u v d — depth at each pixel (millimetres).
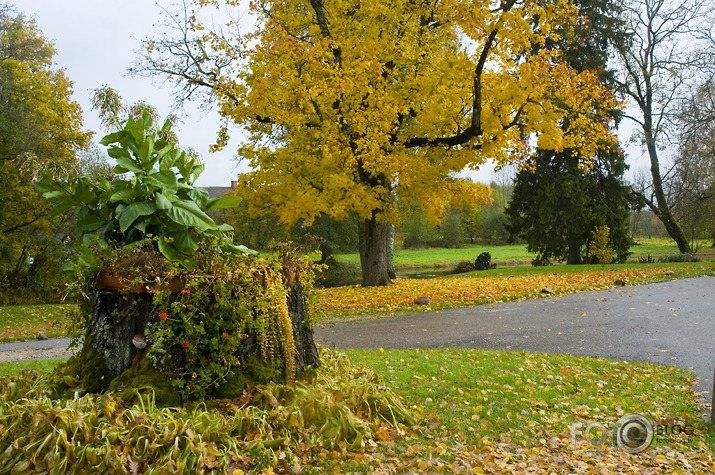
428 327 10547
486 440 4188
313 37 15406
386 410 4305
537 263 29125
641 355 7902
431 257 46656
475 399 5418
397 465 3494
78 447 3053
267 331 4078
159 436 3193
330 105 15164
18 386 3836
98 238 4039
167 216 4121
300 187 16016
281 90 13336
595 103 18875
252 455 3299
